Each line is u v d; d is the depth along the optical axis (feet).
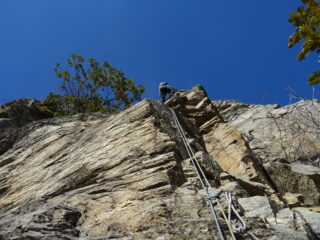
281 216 18.70
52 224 17.31
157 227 16.43
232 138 36.63
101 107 69.51
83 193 22.61
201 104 42.88
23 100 56.39
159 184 20.47
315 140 41.83
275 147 46.24
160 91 44.75
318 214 18.43
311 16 19.10
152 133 26.04
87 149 28.68
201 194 19.26
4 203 27.68
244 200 20.47
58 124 39.83
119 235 16.58
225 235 15.56
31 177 29.58
